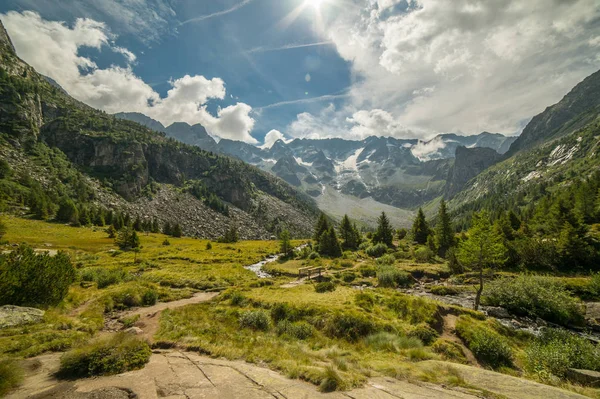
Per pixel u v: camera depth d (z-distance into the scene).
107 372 9.66
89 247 72.69
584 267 44.50
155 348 14.07
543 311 28.05
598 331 25.75
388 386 9.03
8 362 9.29
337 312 20.38
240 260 71.50
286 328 19.27
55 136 191.88
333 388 8.55
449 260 50.91
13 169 134.25
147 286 31.17
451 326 20.14
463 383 9.41
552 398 8.14
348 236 92.12
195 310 22.56
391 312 22.02
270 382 9.04
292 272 54.81
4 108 169.25
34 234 79.00
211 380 9.12
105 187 175.38
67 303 22.19
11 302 17.97
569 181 186.38
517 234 63.25
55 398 7.62
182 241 111.81
